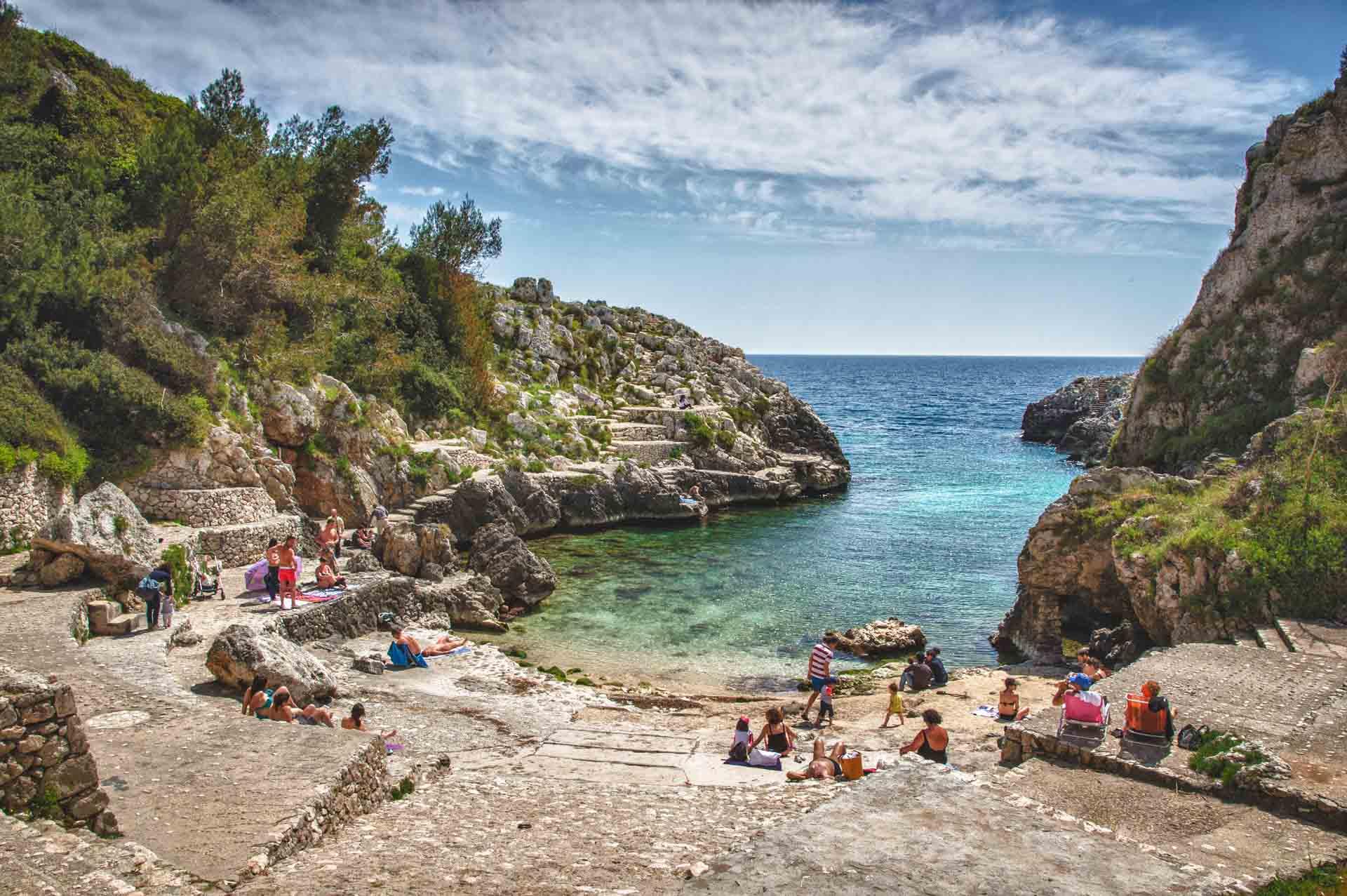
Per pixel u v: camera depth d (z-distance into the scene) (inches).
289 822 374.3
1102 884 225.3
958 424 5270.7
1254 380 1397.6
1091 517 1144.2
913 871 229.0
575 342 3070.9
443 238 2913.4
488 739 716.0
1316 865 411.8
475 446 2210.9
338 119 2290.8
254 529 1263.5
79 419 1243.2
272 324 1728.6
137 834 362.6
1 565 935.7
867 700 912.3
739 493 2568.9
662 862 345.1
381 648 1034.1
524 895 300.2
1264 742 561.9
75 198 1557.6
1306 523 880.3
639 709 887.7
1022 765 569.3
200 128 1898.4
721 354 3484.3
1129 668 740.7
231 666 712.4
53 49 1985.7
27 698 345.4
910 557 1817.2
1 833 306.0
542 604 1432.1
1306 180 1445.6
